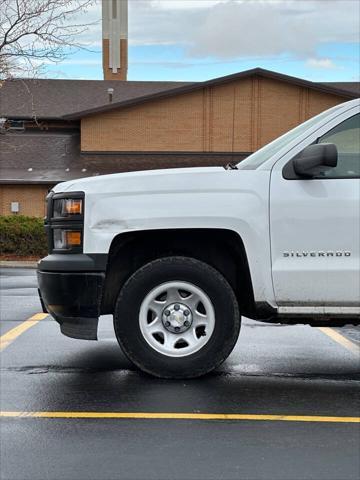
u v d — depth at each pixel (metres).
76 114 31.44
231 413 4.53
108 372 5.57
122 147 31.84
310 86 31.11
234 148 31.78
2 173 30.11
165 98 31.64
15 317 8.34
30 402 4.78
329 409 4.64
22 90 35.47
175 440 4.04
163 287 5.18
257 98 31.58
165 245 5.38
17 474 3.57
